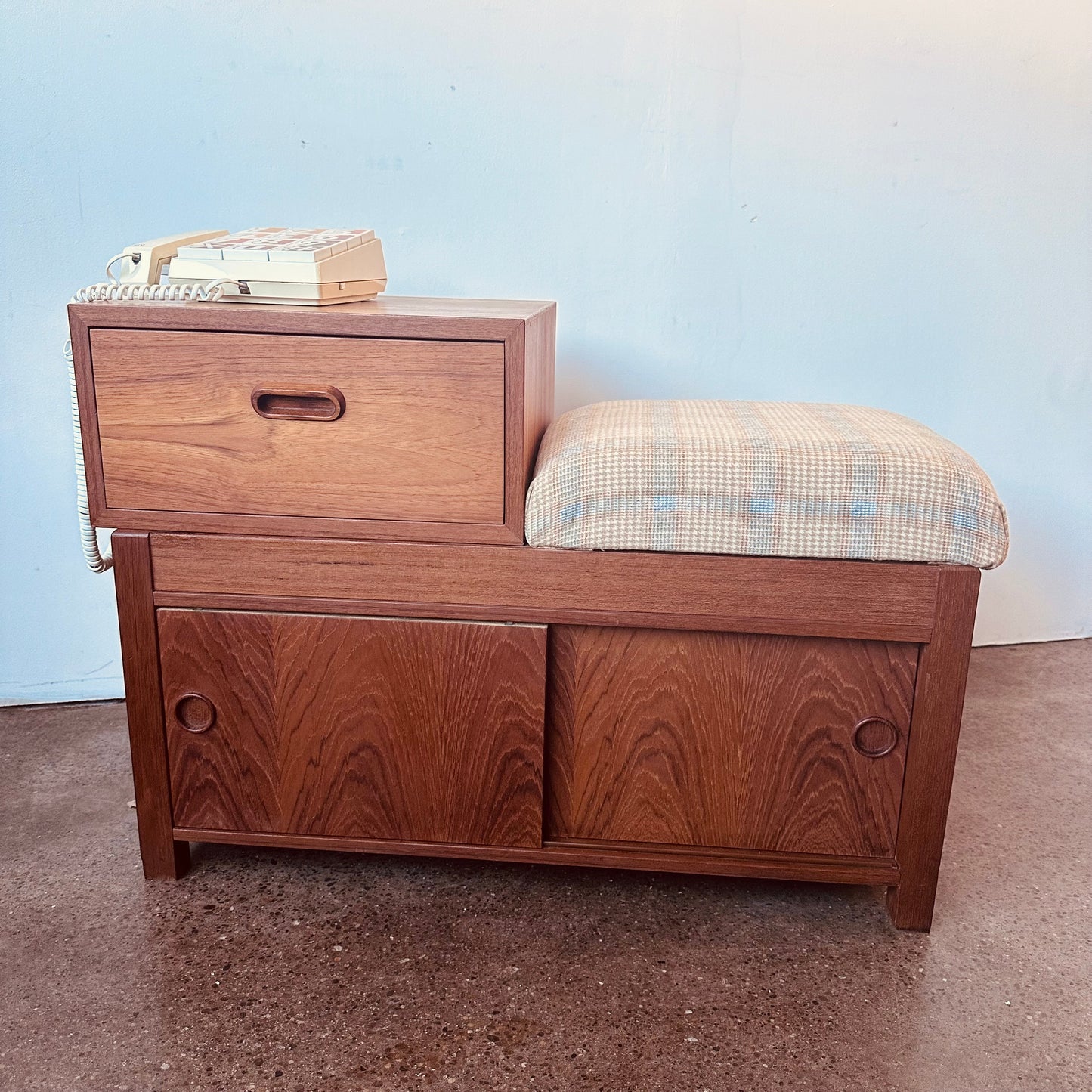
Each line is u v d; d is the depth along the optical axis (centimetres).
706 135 168
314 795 126
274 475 117
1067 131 177
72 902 125
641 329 177
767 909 127
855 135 171
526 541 117
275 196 167
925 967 116
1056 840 143
